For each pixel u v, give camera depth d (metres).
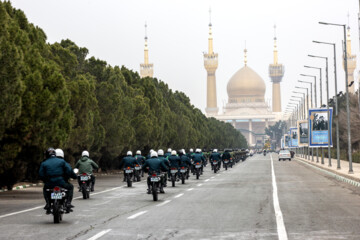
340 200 23.20
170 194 27.08
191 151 50.12
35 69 32.91
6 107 27.59
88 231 14.12
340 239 12.49
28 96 30.69
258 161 101.06
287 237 12.80
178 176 35.56
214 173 51.69
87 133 41.75
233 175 47.75
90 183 25.84
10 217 17.45
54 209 15.55
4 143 30.30
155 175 23.38
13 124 29.44
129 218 16.97
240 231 13.90
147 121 61.97
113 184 36.22
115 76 54.56
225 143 167.12
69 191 16.48
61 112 33.31
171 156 32.91
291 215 17.50
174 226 14.98
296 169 61.94
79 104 40.97
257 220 16.22
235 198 24.45
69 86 40.81
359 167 62.62
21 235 13.48
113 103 51.00
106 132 50.75
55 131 32.53
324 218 16.61
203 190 29.86
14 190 32.31
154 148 66.62
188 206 20.84
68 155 41.44
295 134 122.75
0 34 27.77
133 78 72.69
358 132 90.44
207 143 122.94
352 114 91.00
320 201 22.73
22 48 32.78
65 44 53.81
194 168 41.94
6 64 27.58
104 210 19.55
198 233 13.62
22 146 31.48
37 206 21.55
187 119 100.69
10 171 31.45
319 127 72.38
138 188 32.12
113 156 52.47
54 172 15.89
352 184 35.22
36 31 38.03
